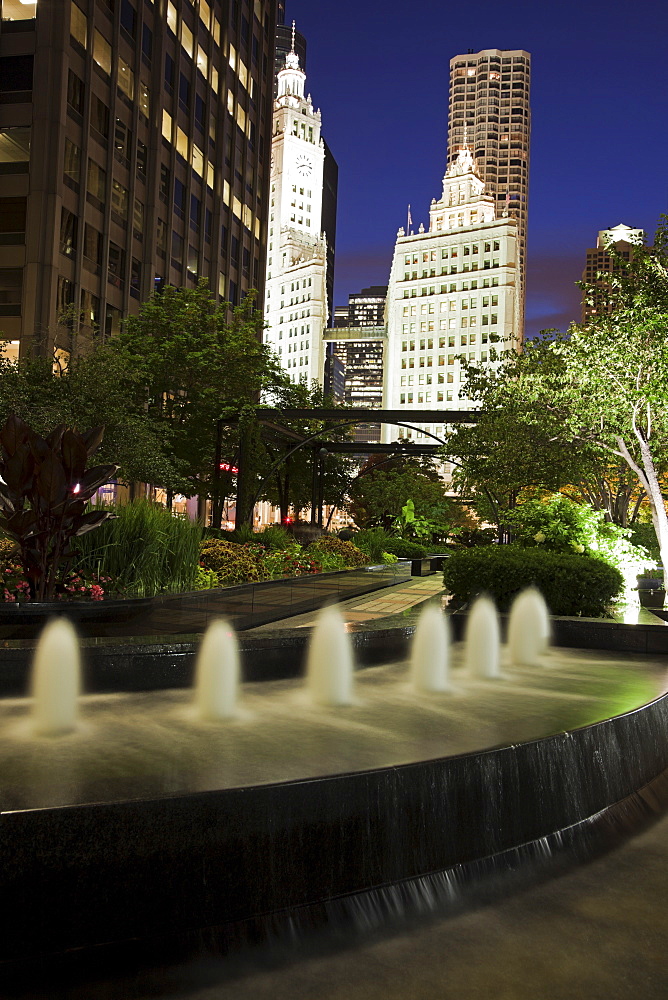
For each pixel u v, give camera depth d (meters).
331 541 23.67
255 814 3.74
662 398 18.31
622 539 16.05
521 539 16.23
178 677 7.25
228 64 53.88
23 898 3.26
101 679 6.88
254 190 60.81
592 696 7.23
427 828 4.35
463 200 147.38
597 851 5.05
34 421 19.00
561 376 20.47
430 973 3.42
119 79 39.84
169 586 11.95
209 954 3.47
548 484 23.27
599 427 20.08
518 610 11.52
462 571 12.70
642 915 4.05
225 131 53.84
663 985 3.37
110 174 39.09
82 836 3.38
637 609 12.41
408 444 31.52
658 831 5.50
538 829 4.98
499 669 8.84
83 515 9.87
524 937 3.78
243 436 24.88
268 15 63.25
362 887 4.05
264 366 30.66
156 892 3.50
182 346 27.42
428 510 50.16
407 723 5.95
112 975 3.25
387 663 9.10
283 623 13.95
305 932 3.73
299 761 4.69
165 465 22.31
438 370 136.75
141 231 42.72
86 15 36.81
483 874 4.52
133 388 26.14
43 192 34.47
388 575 24.30
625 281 19.69
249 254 59.91
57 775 4.28
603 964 3.53
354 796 4.05
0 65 35.12
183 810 3.58
